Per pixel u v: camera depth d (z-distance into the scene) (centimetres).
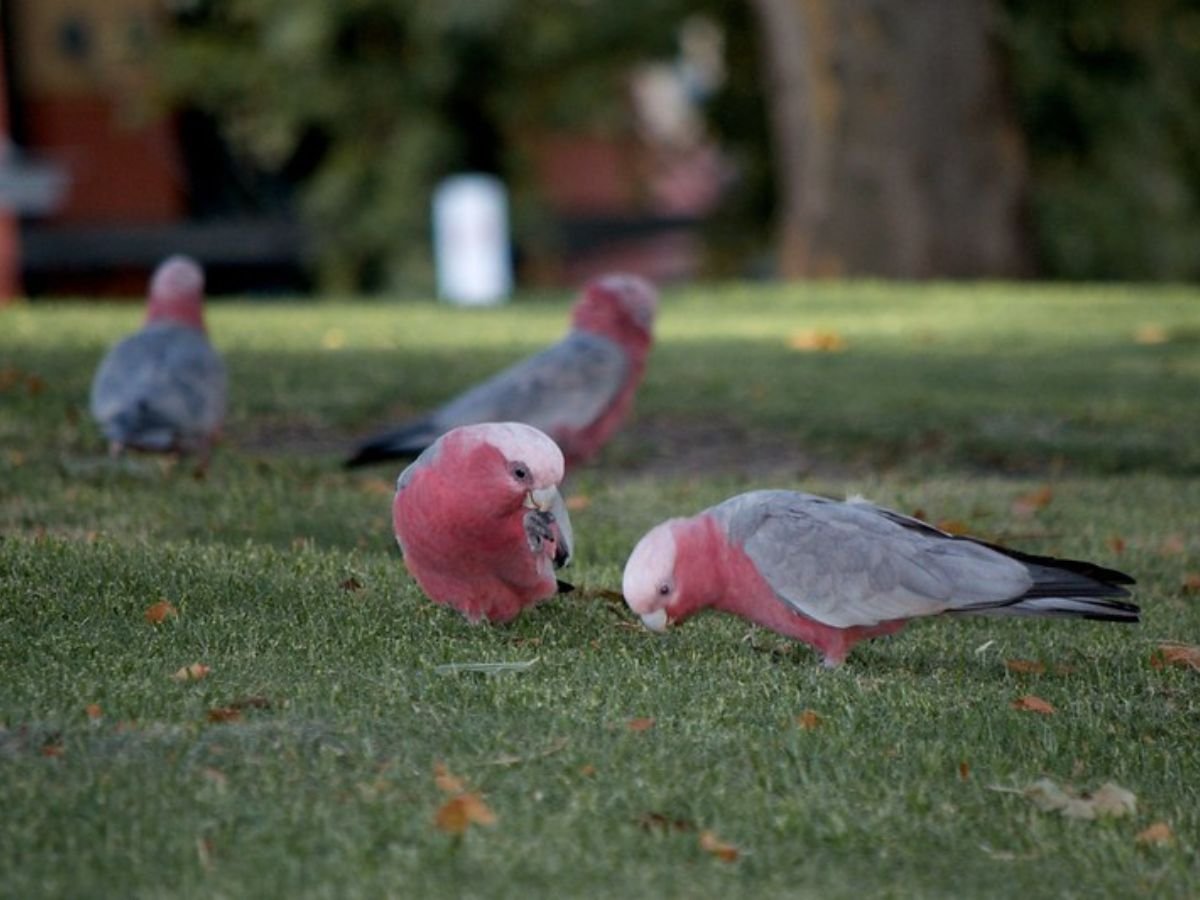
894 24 2952
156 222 4328
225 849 553
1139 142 3434
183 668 711
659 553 775
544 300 2700
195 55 4178
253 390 1575
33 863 538
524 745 650
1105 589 757
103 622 784
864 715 711
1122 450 1402
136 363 1183
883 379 1769
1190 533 1111
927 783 640
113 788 590
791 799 612
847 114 2973
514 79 4188
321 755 627
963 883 562
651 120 5038
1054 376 1802
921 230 2972
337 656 753
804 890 549
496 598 818
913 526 791
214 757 622
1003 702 746
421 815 581
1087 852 588
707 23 4231
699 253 4394
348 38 4194
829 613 771
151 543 943
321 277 4284
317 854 553
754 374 1783
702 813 599
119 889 525
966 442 1431
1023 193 3022
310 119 4206
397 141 4184
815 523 779
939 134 2962
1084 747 692
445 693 708
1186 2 3503
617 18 4066
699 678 757
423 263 4162
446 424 1138
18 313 2273
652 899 537
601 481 1288
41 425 1341
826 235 3011
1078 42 3469
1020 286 2780
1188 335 2120
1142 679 802
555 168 5197
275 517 1068
